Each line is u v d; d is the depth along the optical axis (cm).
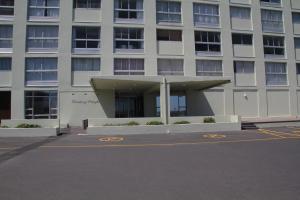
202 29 2844
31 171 829
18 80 2473
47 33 2562
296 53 3192
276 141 1479
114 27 2653
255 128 2239
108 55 2600
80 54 2566
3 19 2500
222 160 974
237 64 2945
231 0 2984
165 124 1973
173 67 2747
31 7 2566
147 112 2716
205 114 2784
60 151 1195
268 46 3088
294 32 3200
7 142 1510
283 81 3105
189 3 2838
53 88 2517
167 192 618
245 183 682
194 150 1202
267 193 604
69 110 2517
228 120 2144
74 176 766
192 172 801
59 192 625
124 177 751
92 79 1905
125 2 2716
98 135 1808
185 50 2772
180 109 2781
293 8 3228
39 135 1816
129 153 1133
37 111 2506
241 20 3002
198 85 2381
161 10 2792
